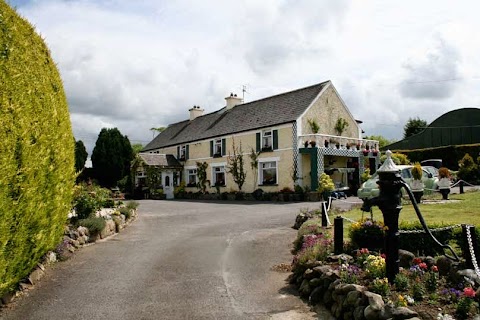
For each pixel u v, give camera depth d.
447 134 44.12
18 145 5.93
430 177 18.70
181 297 6.84
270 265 8.93
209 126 36.97
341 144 28.48
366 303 5.33
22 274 6.57
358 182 29.08
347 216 12.90
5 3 6.54
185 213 19.55
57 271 8.30
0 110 5.47
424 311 4.96
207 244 11.21
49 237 7.64
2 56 5.81
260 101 34.06
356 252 7.45
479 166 27.94
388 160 6.21
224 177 33.00
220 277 8.03
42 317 5.93
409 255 6.67
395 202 6.07
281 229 13.52
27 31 7.28
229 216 17.81
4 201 5.41
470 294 4.95
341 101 31.08
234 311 6.21
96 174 39.31
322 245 8.08
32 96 6.68
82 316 5.98
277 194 27.22
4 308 6.24
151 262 9.18
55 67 8.52
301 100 29.66
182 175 38.25
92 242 11.47
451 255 6.77
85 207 12.21
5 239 5.48
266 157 29.22
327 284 6.46
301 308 6.32
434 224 7.30
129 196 36.00
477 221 9.46
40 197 6.78
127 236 12.69
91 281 7.68
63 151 8.27
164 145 41.22
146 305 6.45
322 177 24.27
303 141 27.39
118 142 39.94
